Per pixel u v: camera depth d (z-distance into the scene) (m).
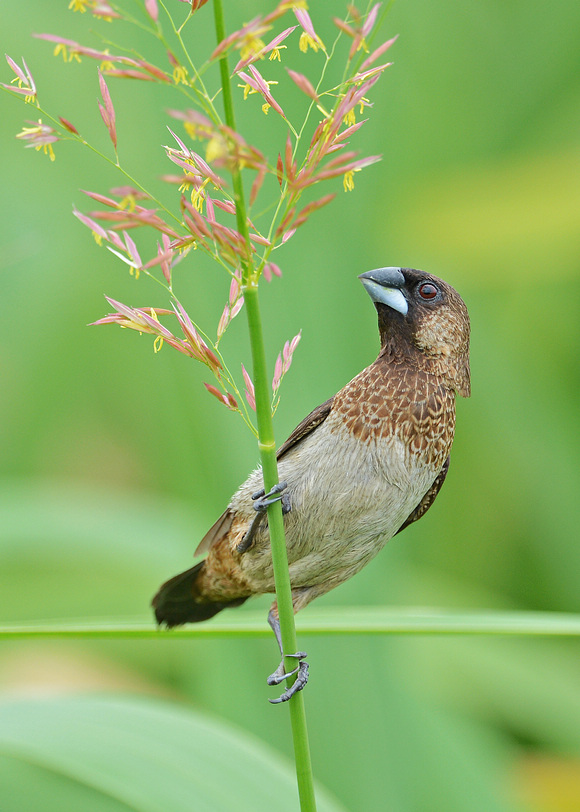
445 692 7.58
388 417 5.42
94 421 9.64
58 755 4.80
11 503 7.66
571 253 8.72
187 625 6.17
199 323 6.50
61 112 8.12
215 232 3.33
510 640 7.94
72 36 8.16
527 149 8.89
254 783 4.78
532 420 8.47
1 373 9.37
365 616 4.43
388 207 8.16
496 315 8.80
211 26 6.31
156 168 6.57
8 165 8.72
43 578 8.17
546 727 7.56
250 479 5.48
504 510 8.38
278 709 6.54
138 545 7.59
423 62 8.60
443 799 6.23
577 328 8.73
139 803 4.63
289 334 6.62
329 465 5.35
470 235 8.70
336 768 6.27
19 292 9.18
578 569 8.12
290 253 6.66
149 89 6.54
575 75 8.80
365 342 6.75
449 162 8.73
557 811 6.98
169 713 5.08
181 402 7.00
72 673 8.00
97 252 9.22
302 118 6.38
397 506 5.45
